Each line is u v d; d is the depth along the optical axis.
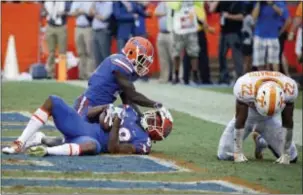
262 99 25.23
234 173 24.95
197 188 22.67
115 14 55.12
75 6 57.28
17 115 38.19
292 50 59.66
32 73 59.06
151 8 59.84
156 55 60.59
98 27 56.22
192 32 55.28
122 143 27.36
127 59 27.36
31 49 60.34
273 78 25.70
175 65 56.09
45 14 59.66
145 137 27.52
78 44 57.72
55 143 27.06
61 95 47.25
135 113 27.69
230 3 54.25
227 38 54.91
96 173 24.17
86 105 27.30
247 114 26.28
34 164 25.09
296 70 59.59
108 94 27.38
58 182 22.81
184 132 34.25
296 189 23.09
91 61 57.56
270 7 50.38
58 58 58.38
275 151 27.30
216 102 47.00
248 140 32.44
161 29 56.22
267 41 50.91
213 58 60.88
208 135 33.53
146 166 25.55
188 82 56.81
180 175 24.42
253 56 51.81
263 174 25.08
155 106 27.44
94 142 26.70
